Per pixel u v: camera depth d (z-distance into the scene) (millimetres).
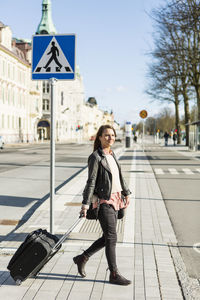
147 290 3805
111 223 3939
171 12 15375
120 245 5336
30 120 62812
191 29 15867
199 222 6852
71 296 3664
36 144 52594
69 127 90062
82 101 111000
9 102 52781
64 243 5355
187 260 4785
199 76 30375
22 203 9070
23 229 6270
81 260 4113
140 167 17906
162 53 23828
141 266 4480
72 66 5227
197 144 33875
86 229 6172
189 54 21547
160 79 30719
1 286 3910
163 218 7145
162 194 10062
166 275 4211
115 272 3949
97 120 156875
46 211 7707
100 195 3949
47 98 72750
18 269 3908
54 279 4086
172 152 32344
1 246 5293
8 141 52094
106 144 4082
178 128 49938
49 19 71500
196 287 3889
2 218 7504
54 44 5258
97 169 3955
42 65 5270
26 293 3736
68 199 9141
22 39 69812
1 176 14539
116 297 3637
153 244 5422
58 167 18516
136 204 8586
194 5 14586
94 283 3973
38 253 3906
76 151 34250
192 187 11406
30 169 17344
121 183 4176
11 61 53344
